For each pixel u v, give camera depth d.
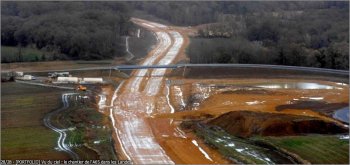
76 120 102.19
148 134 92.62
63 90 130.62
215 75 147.00
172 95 127.31
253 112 95.88
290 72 144.12
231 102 115.50
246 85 134.38
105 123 100.31
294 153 76.00
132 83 142.12
